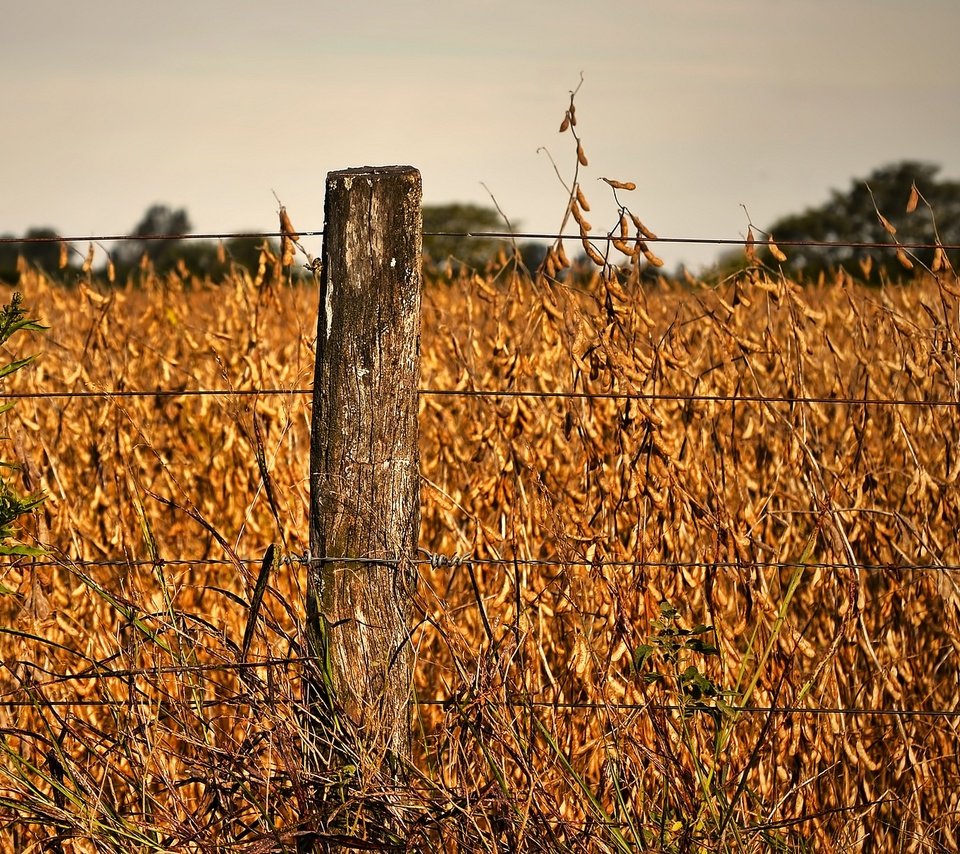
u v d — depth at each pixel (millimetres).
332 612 4859
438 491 5684
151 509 8086
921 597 7160
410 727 4965
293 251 5816
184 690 5391
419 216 4766
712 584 6004
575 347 5957
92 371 8289
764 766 5980
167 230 86438
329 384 4805
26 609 5906
